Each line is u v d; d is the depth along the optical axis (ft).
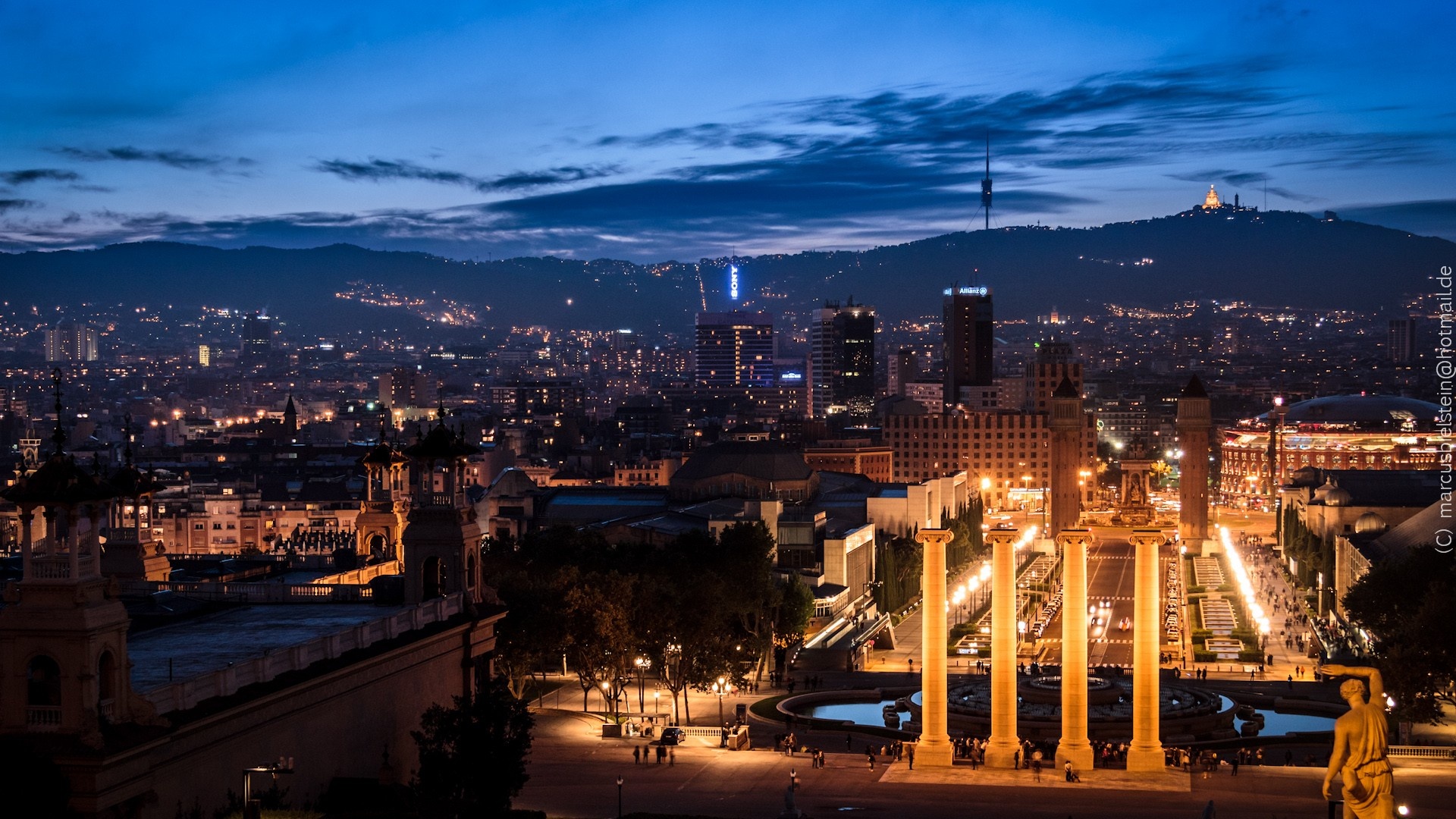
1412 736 620.08
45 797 314.76
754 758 570.46
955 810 481.05
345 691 430.61
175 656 422.00
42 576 331.36
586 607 618.44
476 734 416.26
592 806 479.41
